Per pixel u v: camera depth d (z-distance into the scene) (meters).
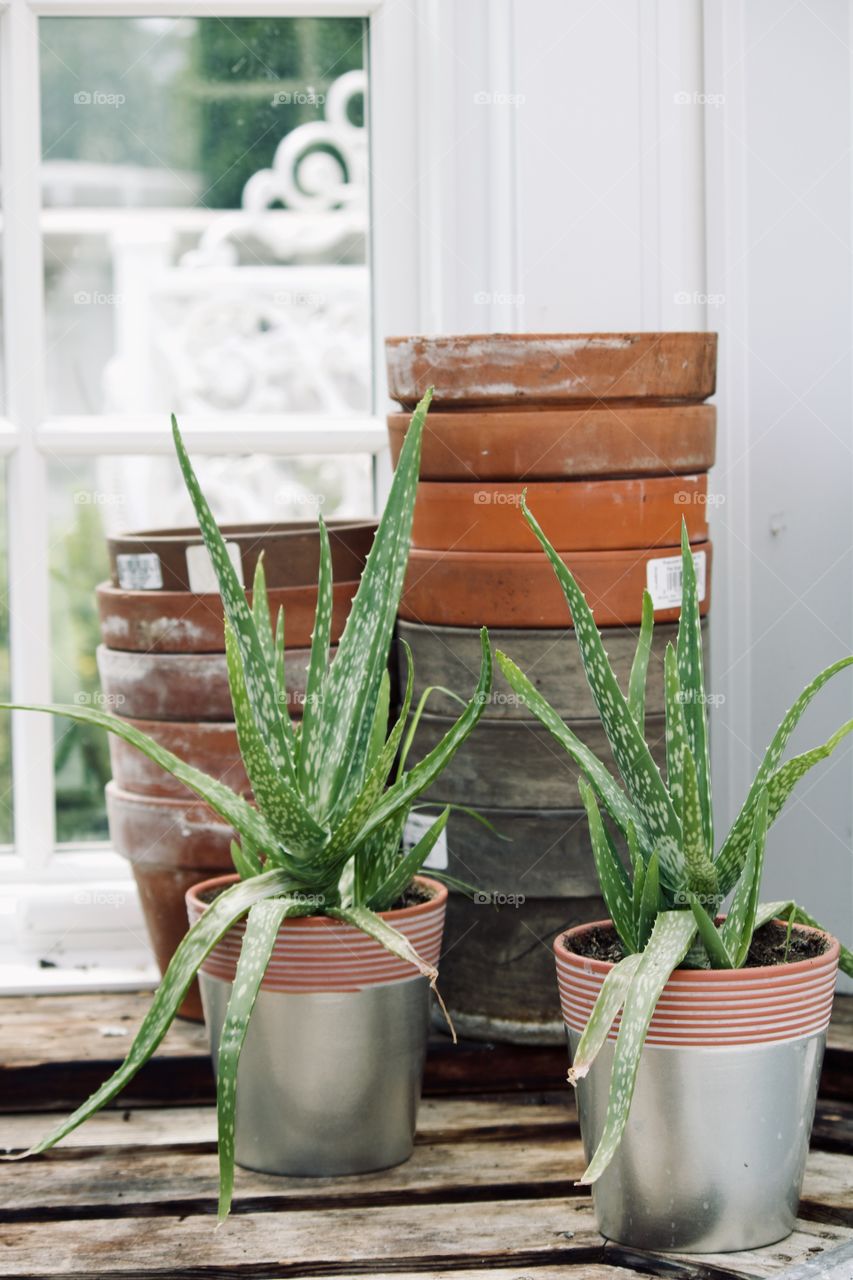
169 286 2.06
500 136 1.48
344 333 1.78
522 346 1.23
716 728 1.48
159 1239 1.08
